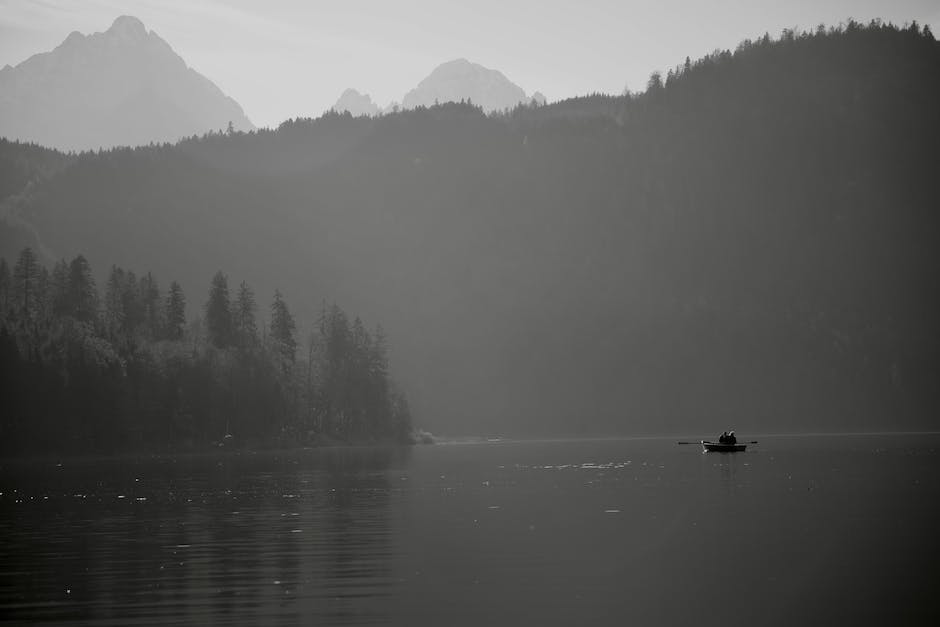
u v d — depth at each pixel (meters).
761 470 148.12
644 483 126.50
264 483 137.50
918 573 61.78
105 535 81.56
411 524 85.88
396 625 50.47
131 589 58.94
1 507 105.38
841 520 84.56
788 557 67.25
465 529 82.00
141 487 131.88
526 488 121.56
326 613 52.75
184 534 81.50
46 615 53.06
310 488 127.56
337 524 86.88
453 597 56.00
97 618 52.34
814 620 51.47
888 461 166.88
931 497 101.69
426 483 133.38
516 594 56.62
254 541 76.94
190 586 59.56
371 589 58.12
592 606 54.03
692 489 116.00
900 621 51.31
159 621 51.59
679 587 58.19
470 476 146.75
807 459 177.62
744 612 52.84
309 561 67.31
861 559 66.31
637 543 73.31
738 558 66.88
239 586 59.38
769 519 85.81
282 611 53.22
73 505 107.00
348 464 187.88
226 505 105.38
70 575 63.34
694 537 75.94
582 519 87.56
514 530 80.94
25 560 69.06
